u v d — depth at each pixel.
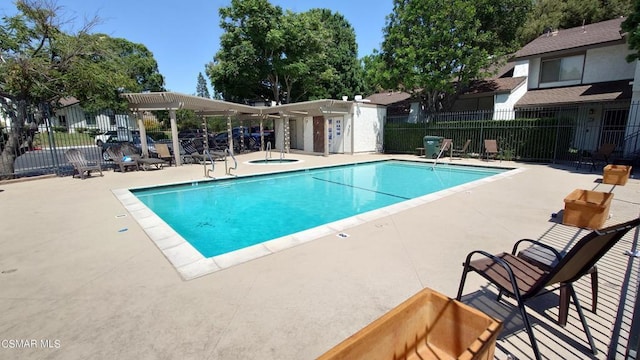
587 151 13.37
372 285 2.93
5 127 10.55
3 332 2.29
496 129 14.15
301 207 7.63
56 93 10.36
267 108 18.27
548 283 1.96
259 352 2.06
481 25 15.54
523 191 7.26
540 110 15.27
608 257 3.48
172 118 12.83
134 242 4.15
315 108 16.30
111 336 2.24
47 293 2.84
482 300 2.66
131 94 11.88
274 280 3.04
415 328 1.84
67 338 2.22
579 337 2.20
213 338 2.20
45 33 9.77
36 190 7.82
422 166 14.02
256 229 6.05
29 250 3.88
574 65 15.19
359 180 11.06
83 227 4.81
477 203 6.12
